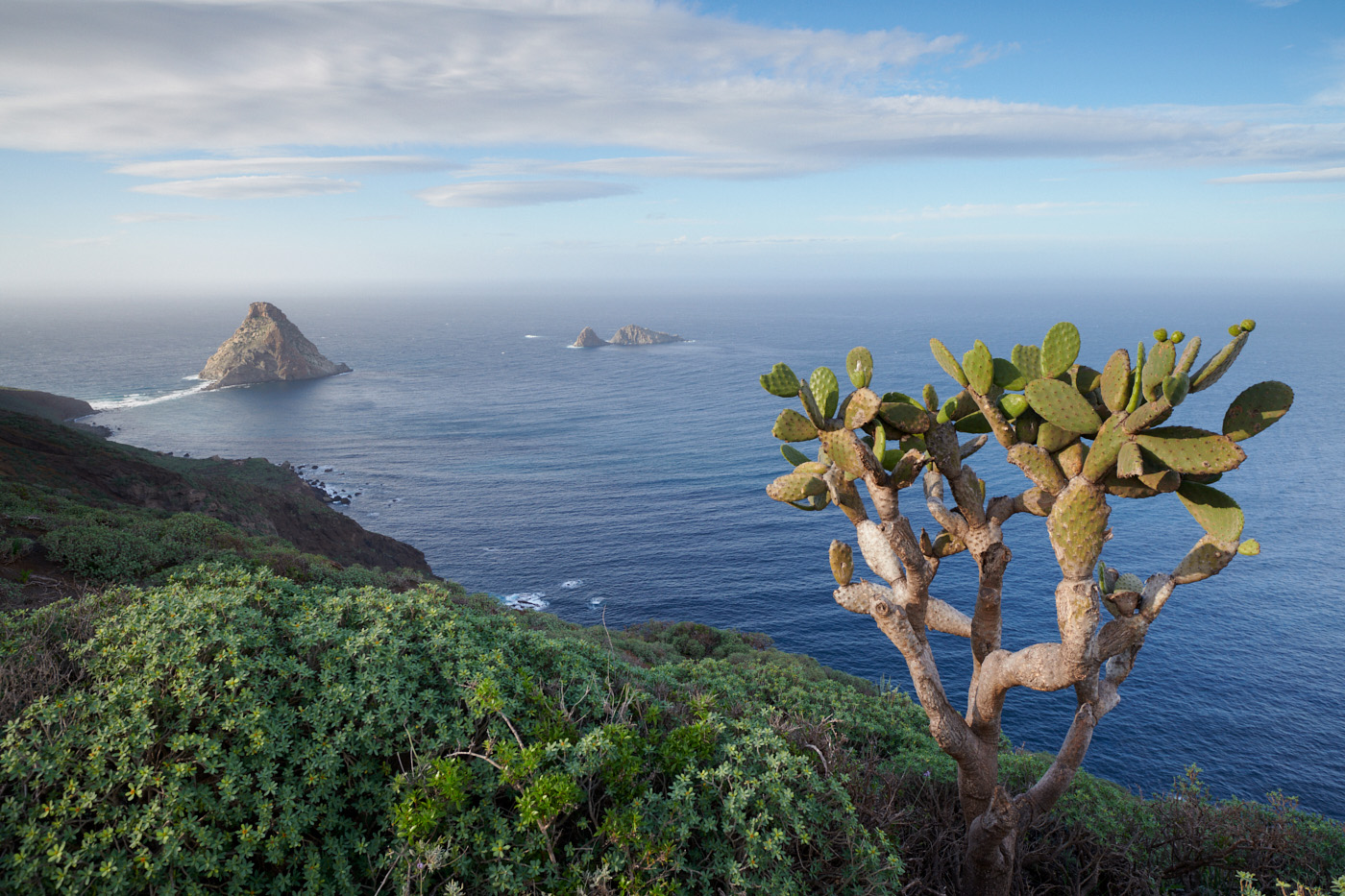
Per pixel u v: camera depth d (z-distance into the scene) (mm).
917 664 4059
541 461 135500
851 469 3775
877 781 5566
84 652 4605
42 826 3377
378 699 4566
